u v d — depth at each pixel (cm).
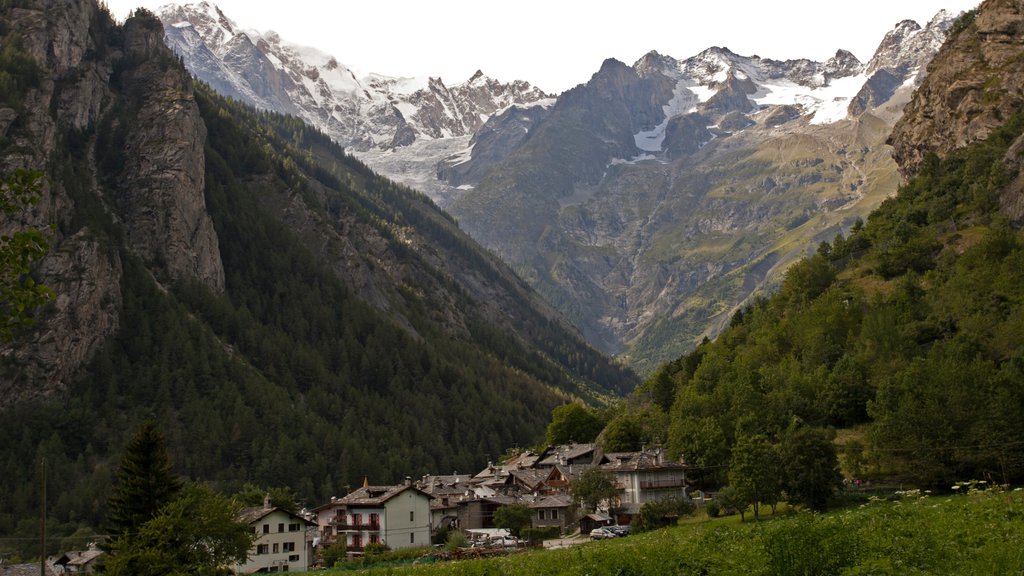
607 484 14338
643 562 6450
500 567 7900
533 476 17425
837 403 14850
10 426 19962
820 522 4956
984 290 16200
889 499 10856
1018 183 18950
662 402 19675
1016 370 12556
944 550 5134
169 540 9662
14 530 16812
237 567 12762
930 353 14750
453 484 18250
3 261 2936
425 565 9512
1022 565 4619
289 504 17550
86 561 13938
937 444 11194
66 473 18900
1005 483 10594
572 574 6612
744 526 9031
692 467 14725
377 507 14738
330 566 13300
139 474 10875
